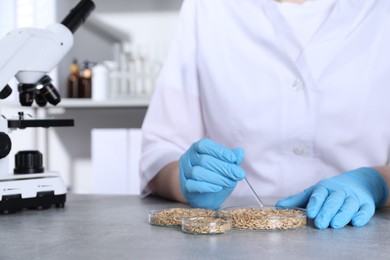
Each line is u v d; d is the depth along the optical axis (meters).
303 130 1.52
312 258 0.77
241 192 1.58
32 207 1.18
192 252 0.80
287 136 1.53
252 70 1.58
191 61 1.68
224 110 1.60
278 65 1.55
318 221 0.97
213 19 1.66
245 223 0.96
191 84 1.66
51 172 1.25
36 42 1.17
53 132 3.42
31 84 1.21
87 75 3.20
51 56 1.20
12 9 2.85
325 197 1.06
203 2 1.68
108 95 3.09
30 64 1.17
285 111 1.53
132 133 2.96
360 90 1.49
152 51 3.29
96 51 3.45
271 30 1.58
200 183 1.16
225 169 1.14
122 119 3.43
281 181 1.55
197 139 1.67
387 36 1.51
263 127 1.55
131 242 0.87
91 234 0.93
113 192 2.98
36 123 1.18
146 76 3.18
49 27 1.22
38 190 1.19
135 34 3.44
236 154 1.17
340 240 0.88
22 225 1.02
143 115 3.43
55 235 0.93
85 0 1.29
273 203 1.32
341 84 1.50
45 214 1.14
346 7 1.54
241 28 1.63
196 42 1.69
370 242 0.87
